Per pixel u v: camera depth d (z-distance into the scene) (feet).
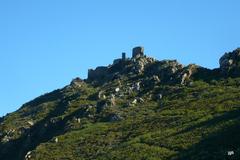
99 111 634.84
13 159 615.57
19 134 650.02
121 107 635.66
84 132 589.32
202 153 460.96
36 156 557.33
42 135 629.92
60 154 552.00
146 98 646.33
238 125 492.95
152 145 516.32
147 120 582.35
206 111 565.53
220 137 483.10
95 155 530.68
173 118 568.41
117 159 503.61
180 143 501.97
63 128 620.90
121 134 566.36
